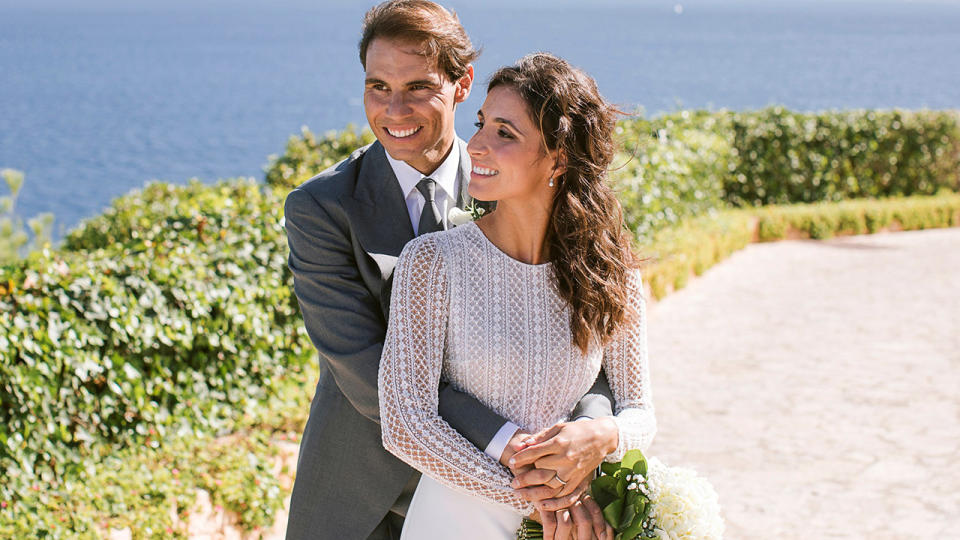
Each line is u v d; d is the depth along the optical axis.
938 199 14.55
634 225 9.49
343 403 2.54
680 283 9.95
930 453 5.84
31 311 4.61
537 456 2.13
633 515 2.18
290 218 2.51
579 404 2.33
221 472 4.65
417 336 2.20
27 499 4.32
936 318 8.92
